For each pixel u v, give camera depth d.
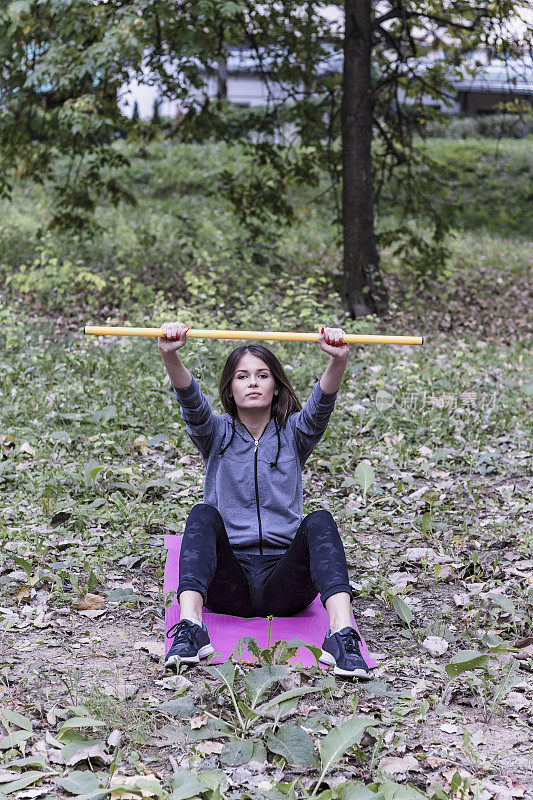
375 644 3.70
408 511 5.44
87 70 9.49
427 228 17.11
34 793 2.56
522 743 2.93
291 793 2.52
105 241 13.66
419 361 8.78
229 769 2.72
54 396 7.04
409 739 2.92
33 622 3.76
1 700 3.06
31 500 5.19
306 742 2.74
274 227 15.59
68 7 9.65
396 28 12.17
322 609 3.88
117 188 13.07
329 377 3.75
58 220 12.66
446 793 2.55
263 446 3.83
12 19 9.49
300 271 13.16
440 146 23.33
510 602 3.83
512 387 8.08
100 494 5.38
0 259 12.36
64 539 4.65
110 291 11.33
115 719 2.93
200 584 3.45
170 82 11.14
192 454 6.24
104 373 7.86
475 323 11.54
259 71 12.46
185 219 13.38
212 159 20.64
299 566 3.64
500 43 11.32
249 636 3.33
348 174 11.22
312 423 3.83
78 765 2.73
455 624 3.92
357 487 5.75
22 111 11.68
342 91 11.67
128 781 2.58
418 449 6.46
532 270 15.37
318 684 3.15
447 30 11.58
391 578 4.39
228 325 9.57
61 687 3.18
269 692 3.15
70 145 12.34
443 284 13.55
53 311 10.52
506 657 3.63
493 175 22.09
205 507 3.66
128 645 3.61
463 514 5.34
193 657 3.29
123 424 6.58
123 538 4.72
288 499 3.82
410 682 3.36
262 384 3.79
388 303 11.38
